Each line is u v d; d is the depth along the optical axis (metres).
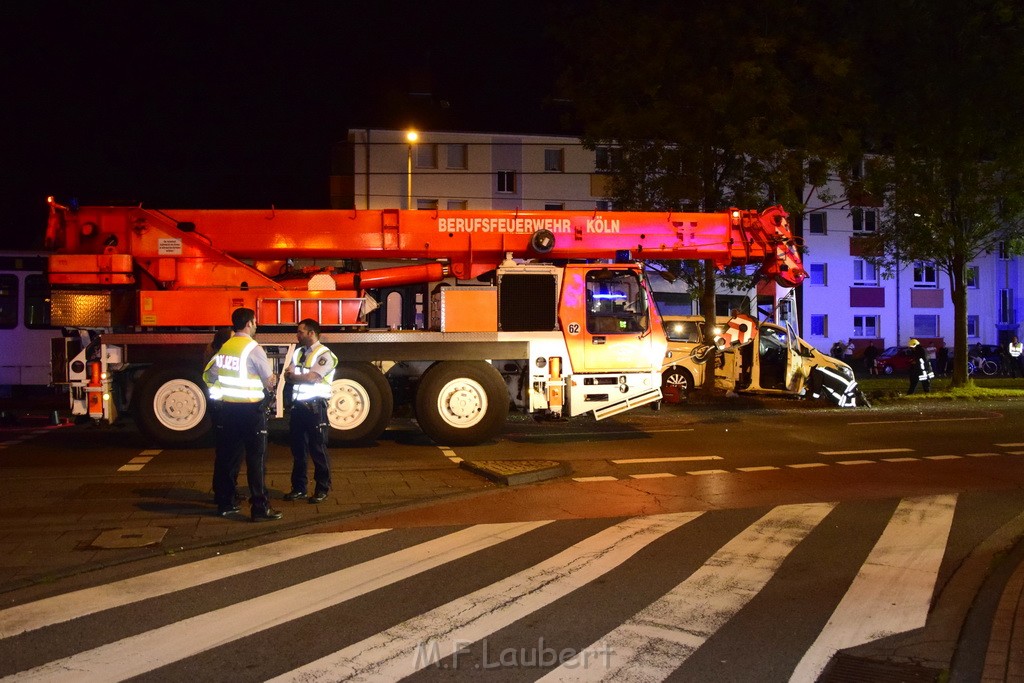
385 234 14.62
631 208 23.67
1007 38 23.83
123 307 13.70
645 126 22.41
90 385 13.41
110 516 8.78
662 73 22.22
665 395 21.28
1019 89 23.17
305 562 7.25
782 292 48.00
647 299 14.42
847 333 50.50
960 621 5.90
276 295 13.69
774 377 21.95
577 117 23.75
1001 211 24.69
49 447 13.77
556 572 7.00
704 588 6.60
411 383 14.58
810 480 11.20
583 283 14.23
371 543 7.89
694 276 24.70
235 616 5.90
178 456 12.76
